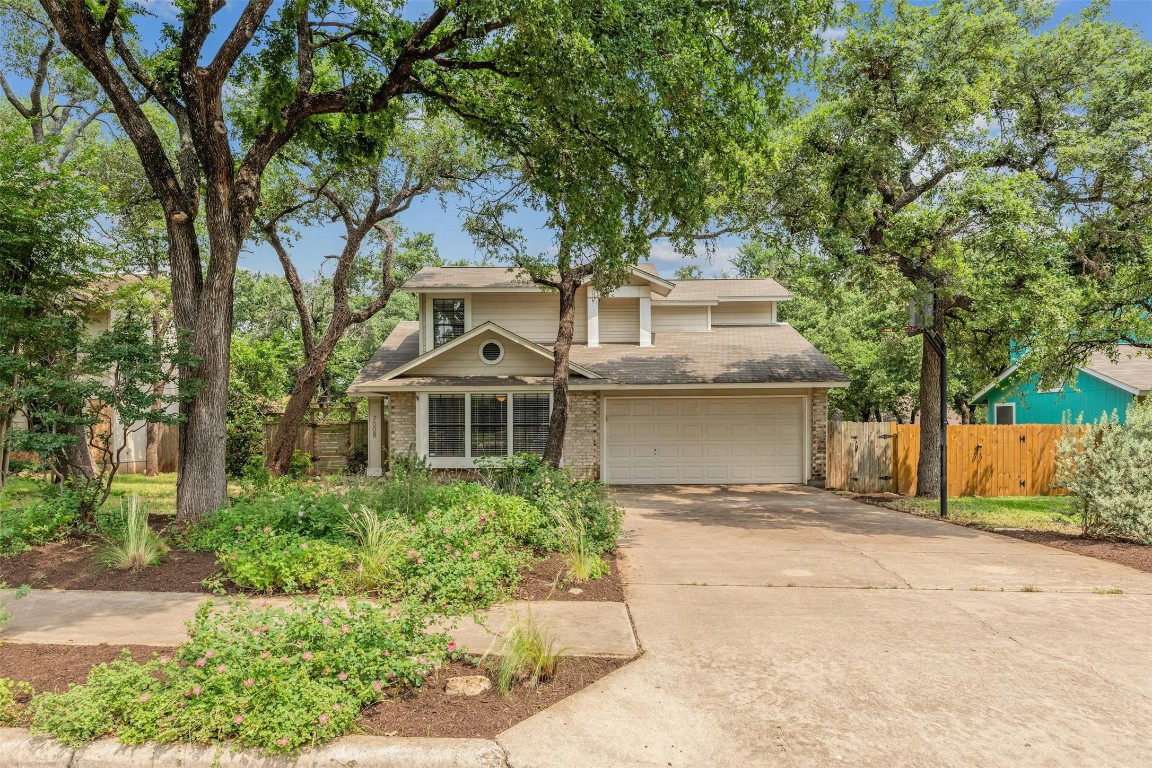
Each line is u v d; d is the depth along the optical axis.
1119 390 16.45
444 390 15.78
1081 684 4.04
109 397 7.85
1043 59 12.67
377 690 3.50
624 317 18.62
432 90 10.09
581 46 7.18
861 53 11.48
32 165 8.69
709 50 8.70
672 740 3.32
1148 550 8.05
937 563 7.40
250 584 5.85
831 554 7.91
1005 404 20.80
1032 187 11.94
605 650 4.50
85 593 5.83
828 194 12.40
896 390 24.88
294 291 17.28
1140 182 12.16
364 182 16.58
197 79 8.20
